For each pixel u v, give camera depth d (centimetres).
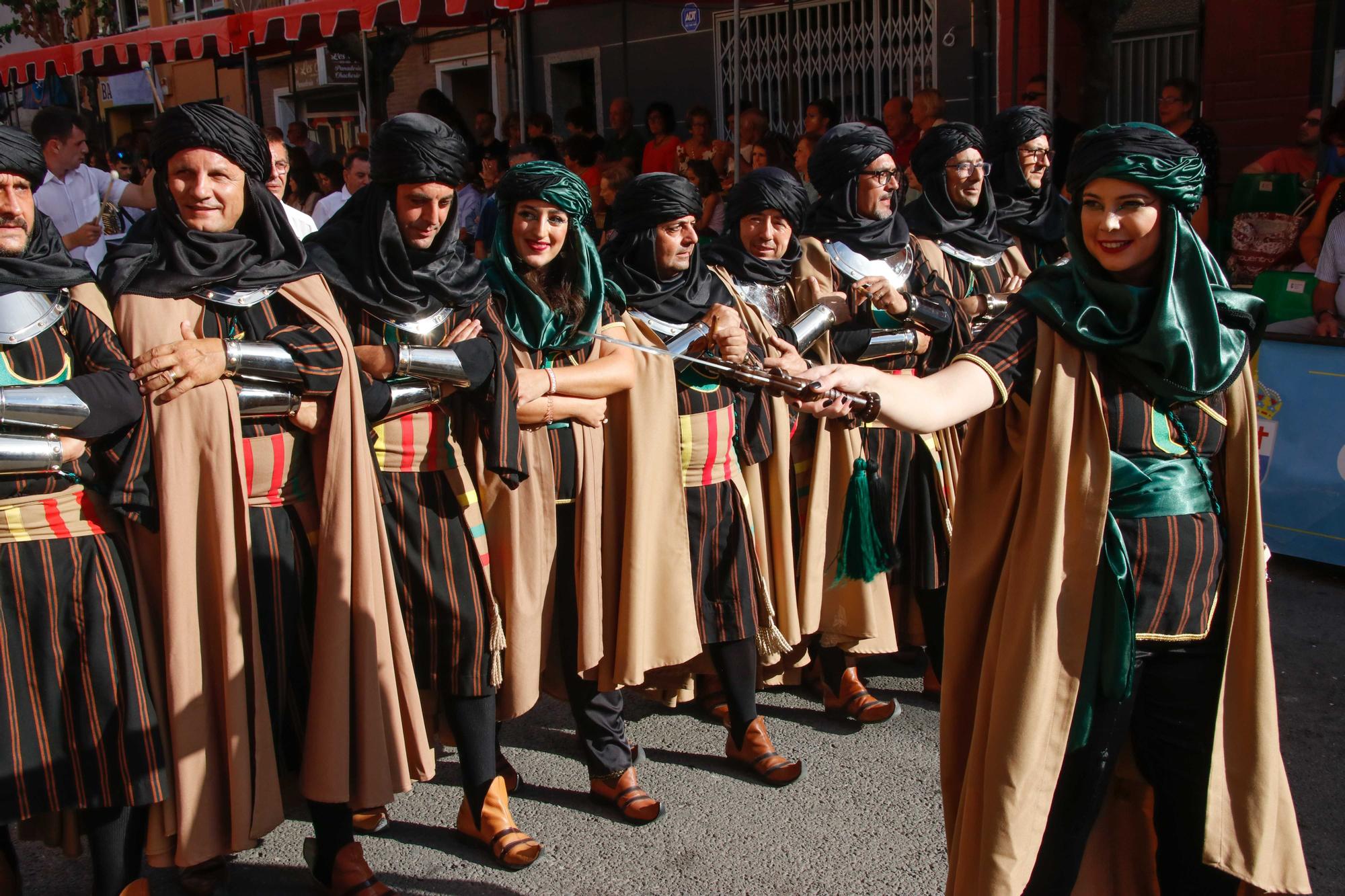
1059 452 214
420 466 294
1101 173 211
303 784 274
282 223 277
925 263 395
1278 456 521
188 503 257
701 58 1112
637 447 325
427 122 283
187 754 259
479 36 1309
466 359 282
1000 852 212
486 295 305
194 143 259
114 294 261
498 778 317
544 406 303
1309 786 350
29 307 246
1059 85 894
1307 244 577
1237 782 226
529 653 312
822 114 786
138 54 1022
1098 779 224
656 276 337
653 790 352
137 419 252
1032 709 212
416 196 282
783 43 1058
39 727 246
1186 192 212
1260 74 842
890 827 330
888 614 383
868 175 380
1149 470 221
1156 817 239
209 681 264
